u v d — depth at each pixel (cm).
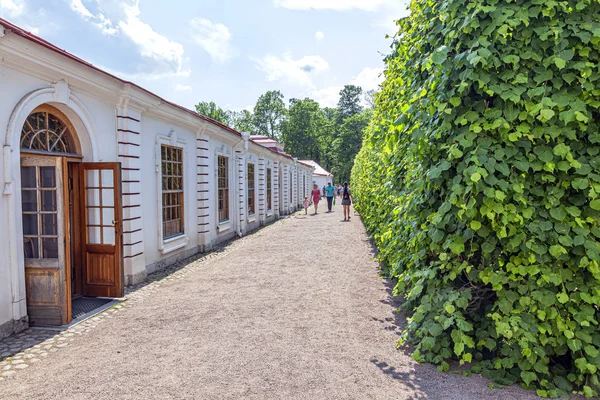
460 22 339
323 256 977
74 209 614
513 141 322
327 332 463
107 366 379
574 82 318
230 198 1344
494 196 309
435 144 367
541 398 308
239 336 454
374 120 1074
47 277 496
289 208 2541
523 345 309
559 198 320
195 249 1038
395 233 541
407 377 347
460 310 368
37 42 459
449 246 344
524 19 306
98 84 609
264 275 777
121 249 615
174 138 893
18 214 472
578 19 309
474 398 310
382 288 666
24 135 509
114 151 684
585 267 317
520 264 330
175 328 484
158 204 824
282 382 342
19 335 464
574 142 321
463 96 345
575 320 313
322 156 7444
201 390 331
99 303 590
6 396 324
